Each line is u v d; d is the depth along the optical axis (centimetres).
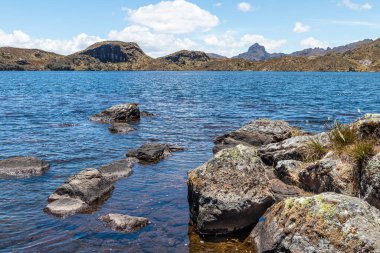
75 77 19438
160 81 14775
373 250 809
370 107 4950
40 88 9375
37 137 2762
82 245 1095
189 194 1308
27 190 1566
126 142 2638
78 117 3941
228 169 1261
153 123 3575
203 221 1171
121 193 1545
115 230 1192
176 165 2022
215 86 10838
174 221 1280
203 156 2244
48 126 3288
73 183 1472
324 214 912
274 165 1842
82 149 2383
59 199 1402
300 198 999
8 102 5384
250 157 1312
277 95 7194
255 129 2472
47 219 1271
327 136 1758
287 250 920
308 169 1459
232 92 8119
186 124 3500
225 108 4834
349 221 879
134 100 6109
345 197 959
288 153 1806
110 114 3681
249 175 1248
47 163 1941
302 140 1844
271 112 4409
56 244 1097
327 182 1348
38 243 1101
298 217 952
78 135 2880
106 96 6988
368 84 12069
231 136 2511
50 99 6091
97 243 1109
